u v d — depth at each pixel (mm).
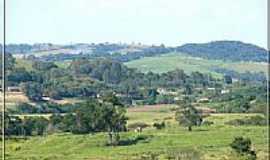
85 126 60031
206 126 64562
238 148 38594
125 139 59094
